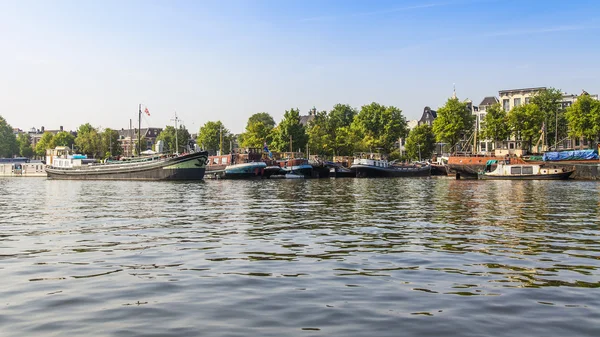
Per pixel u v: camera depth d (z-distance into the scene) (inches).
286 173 3747.5
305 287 433.1
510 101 4943.4
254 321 341.7
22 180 3880.4
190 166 3120.1
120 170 3373.5
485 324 334.6
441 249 623.2
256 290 422.9
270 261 548.7
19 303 386.3
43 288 432.1
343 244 663.8
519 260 551.5
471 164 3585.1
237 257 572.4
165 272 494.0
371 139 5423.2
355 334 316.5
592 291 418.3
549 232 773.3
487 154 3809.1
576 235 740.7
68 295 409.1
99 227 850.1
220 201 1446.9
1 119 7042.3
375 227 840.9
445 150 5772.6
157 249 626.8
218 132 6087.6
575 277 470.3
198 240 699.4
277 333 317.7
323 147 4972.9
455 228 824.3
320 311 363.9
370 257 570.9
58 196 1737.2
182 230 806.5
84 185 2731.3
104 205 1318.9
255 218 987.9
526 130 3895.2
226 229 818.2
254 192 1924.2
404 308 371.2
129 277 472.4
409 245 653.9
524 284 443.2
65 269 509.7
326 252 603.8
